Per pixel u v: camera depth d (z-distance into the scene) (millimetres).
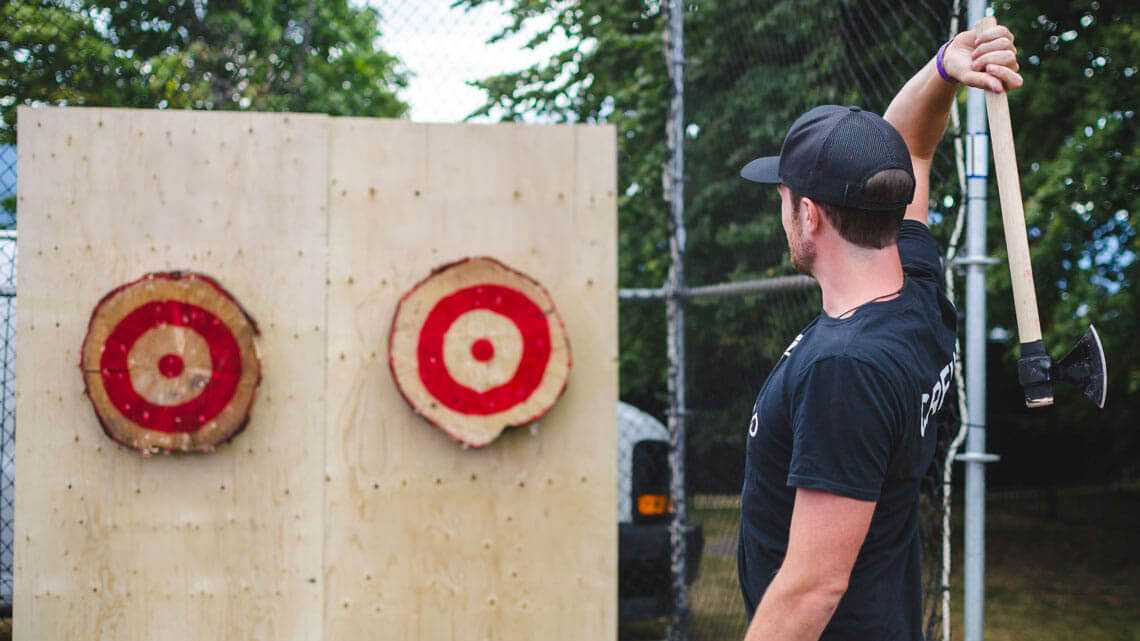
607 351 3100
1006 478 9914
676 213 4055
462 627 3020
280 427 2988
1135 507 9492
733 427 3770
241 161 3012
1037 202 5031
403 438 3023
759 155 4176
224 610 2953
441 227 3061
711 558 4051
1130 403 6758
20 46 4648
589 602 3059
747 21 4074
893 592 1429
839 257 1442
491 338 3016
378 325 3033
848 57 3939
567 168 3105
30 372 2930
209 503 2961
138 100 5148
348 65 5930
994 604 5734
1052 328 5816
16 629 2891
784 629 1294
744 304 3807
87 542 2924
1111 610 5555
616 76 6605
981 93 2258
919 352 1380
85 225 2961
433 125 3074
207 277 2953
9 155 4395
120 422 2898
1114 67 5125
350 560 2996
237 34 5484
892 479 1388
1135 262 5277
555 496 3064
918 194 1812
